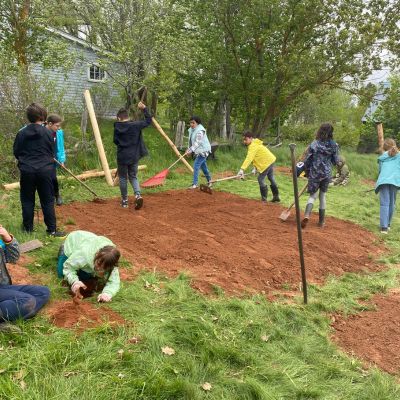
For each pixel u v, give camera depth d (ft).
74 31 59.36
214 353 12.20
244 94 54.85
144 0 42.37
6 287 13.23
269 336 13.85
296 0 47.70
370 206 34.63
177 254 19.47
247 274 18.38
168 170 37.04
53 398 9.80
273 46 52.21
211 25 51.44
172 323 13.34
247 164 30.63
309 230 25.02
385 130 71.77
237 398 10.87
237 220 25.62
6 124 33.27
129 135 25.86
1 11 46.52
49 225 20.31
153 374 10.83
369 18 48.08
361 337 15.06
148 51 43.45
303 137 83.46
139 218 24.39
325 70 51.29
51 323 12.73
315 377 12.26
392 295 18.70
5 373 10.43
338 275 20.15
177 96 55.83
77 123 42.04
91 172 35.47
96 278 15.37
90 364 11.00
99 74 63.93
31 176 19.48
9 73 33.99
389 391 12.14
